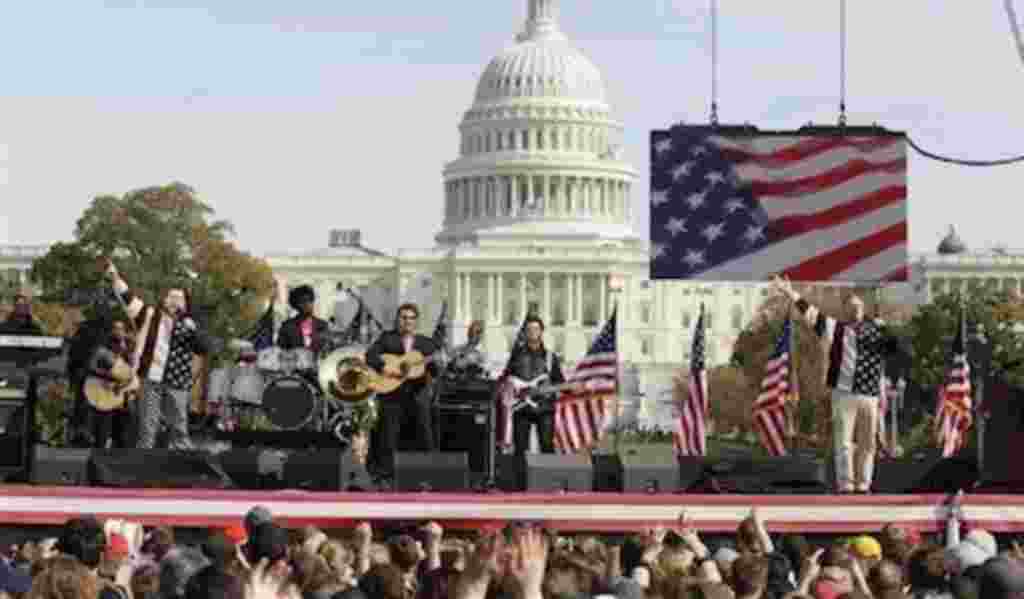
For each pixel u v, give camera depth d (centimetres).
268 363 5281
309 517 4391
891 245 5197
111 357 4847
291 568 3012
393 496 4428
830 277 5206
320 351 5319
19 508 4272
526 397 5353
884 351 5041
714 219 5181
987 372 5225
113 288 4962
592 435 5391
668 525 4509
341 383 5038
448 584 2586
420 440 5078
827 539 4572
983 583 2833
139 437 4888
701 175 5191
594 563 3322
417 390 5062
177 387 4938
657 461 4716
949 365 5969
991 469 4822
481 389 5475
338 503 4403
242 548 3588
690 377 5728
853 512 4572
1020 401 4831
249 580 2667
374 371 5041
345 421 5122
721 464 4819
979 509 4606
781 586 3366
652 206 5200
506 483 5053
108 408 4841
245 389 5447
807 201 5194
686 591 2856
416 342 5084
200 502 4325
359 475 4609
